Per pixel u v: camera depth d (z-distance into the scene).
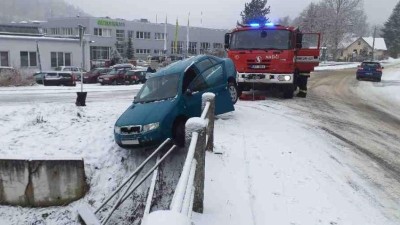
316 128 11.67
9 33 46.19
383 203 6.57
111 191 9.29
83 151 10.38
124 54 74.50
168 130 9.24
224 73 11.59
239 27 16.38
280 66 15.56
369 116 14.87
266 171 7.57
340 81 32.50
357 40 109.12
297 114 13.85
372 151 9.61
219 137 9.84
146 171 9.27
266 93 19.34
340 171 7.92
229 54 16.14
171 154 9.63
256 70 15.78
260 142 9.55
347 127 12.27
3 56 42.34
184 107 9.81
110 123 12.34
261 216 5.79
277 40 15.65
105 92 23.00
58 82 30.25
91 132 11.54
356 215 6.03
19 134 11.38
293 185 6.96
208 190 6.58
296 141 9.85
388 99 21.17
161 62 60.28
